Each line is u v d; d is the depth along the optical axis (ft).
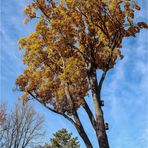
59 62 52.75
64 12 49.78
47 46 51.34
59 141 205.67
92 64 49.19
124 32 49.44
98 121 45.55
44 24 51.83
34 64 53.11
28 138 134.62
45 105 51.83
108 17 49.32
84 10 49.16
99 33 50.47
